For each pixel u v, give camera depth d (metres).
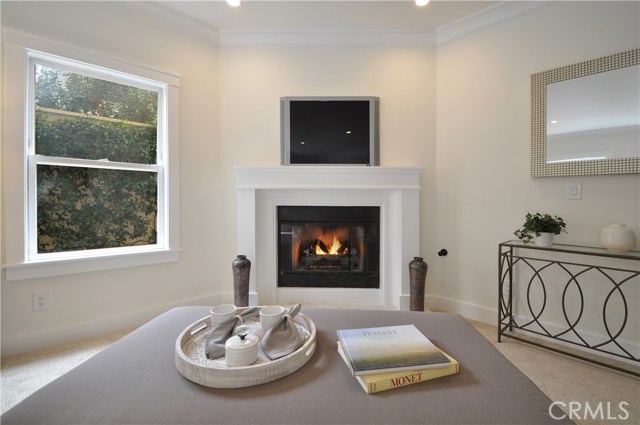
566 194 2.04
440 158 2.68
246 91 2.74
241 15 2.48
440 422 0.66
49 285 1.97
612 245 1.71
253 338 0.89
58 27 1.98
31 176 1.94
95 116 2.18
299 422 0.66
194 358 0.91
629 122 1.80
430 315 1.29
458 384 0.79
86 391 0.76
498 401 0.73
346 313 1.31
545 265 2.11
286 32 2.69
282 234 2.86
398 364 0.82
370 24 2.59
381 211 2.77
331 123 2.71
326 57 2.73
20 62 1.85
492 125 2.38
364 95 2.72
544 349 1.96
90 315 2.12
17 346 1.86
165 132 2.45
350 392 0.76
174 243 2.48
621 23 1.84
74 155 2.10
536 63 2.16
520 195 2.25
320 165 2.70
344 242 2.94
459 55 2.55
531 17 2.18
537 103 2.13
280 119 2.74
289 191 2.76
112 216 2.27
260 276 2.79
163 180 2.47
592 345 1.93
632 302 1.82
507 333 2.20
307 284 2.86
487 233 2.42
